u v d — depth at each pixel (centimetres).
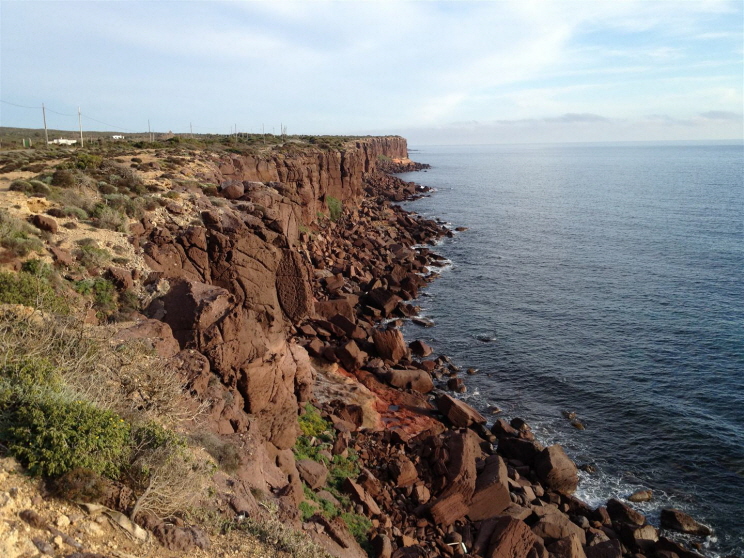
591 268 6881
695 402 3603
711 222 9738
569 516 2567
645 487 2839
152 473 1077
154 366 1634
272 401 2227
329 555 1381
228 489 1400
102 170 3331
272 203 3631
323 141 12744
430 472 2512
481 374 4038
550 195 14712
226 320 2027
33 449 959
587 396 3709
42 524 849
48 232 2197
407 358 4128
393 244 7806
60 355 1382
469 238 8875
